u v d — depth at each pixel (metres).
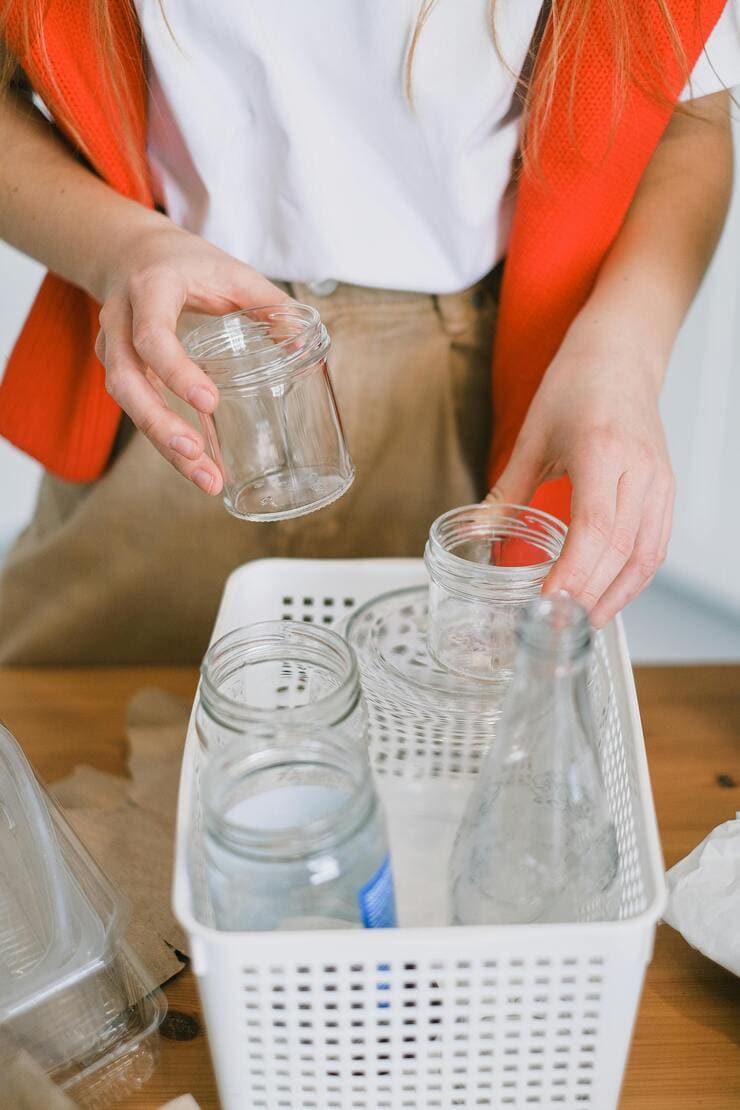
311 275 0.73
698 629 1.60
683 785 0.63
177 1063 0.49
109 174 0.71
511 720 0.40
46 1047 0.47
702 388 1.47
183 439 0.52
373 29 0.63
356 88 0.66
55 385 0.80
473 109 0.66
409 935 0.37
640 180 0.76
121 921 0.50
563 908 0.43
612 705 0.51
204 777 0.39
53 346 0.79
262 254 0.75
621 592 0.52
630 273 0.68
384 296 0.75
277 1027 0.40
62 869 0.49
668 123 0.77
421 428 0.81
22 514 1.71
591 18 0.64
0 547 1.71
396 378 0.78
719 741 0.67
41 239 0.70
